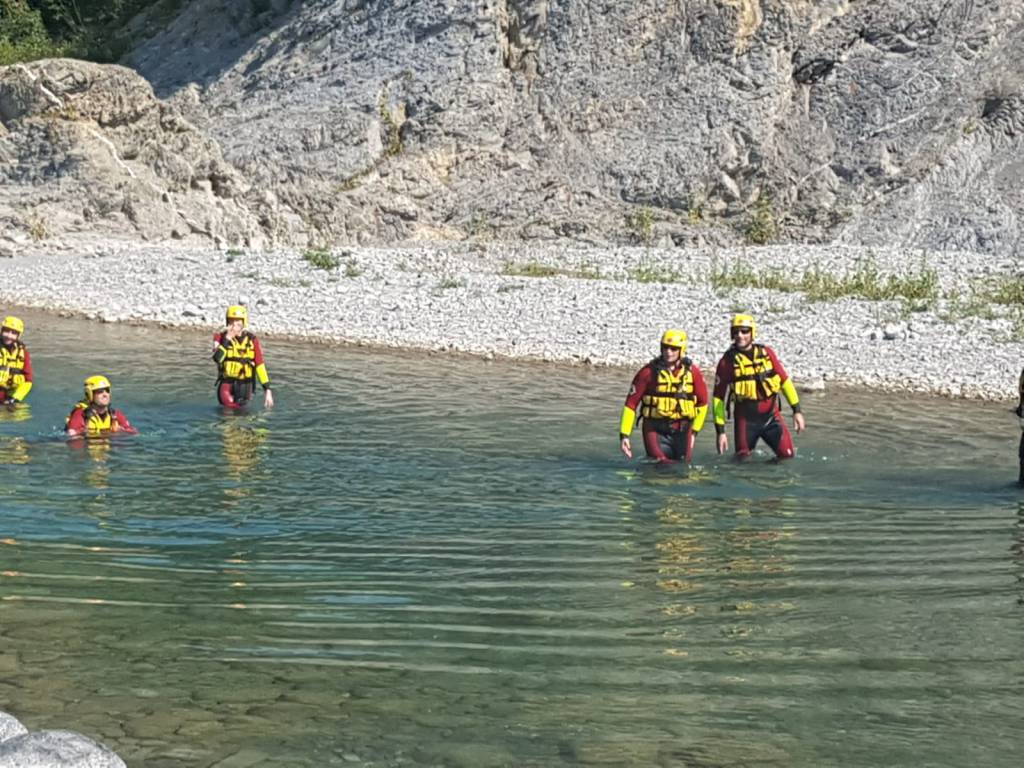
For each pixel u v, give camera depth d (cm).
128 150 3706
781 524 957
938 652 661
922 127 3944
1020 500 1060
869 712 582
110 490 1037
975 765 529
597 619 714
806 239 3694
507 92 4262
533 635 685
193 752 532
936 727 565
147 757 526
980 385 1794
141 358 1881
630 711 581
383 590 766
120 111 3712
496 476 1128
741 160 3966
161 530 907
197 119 4462
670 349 1218
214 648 656
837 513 998
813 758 533
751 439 1252
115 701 584
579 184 3997
